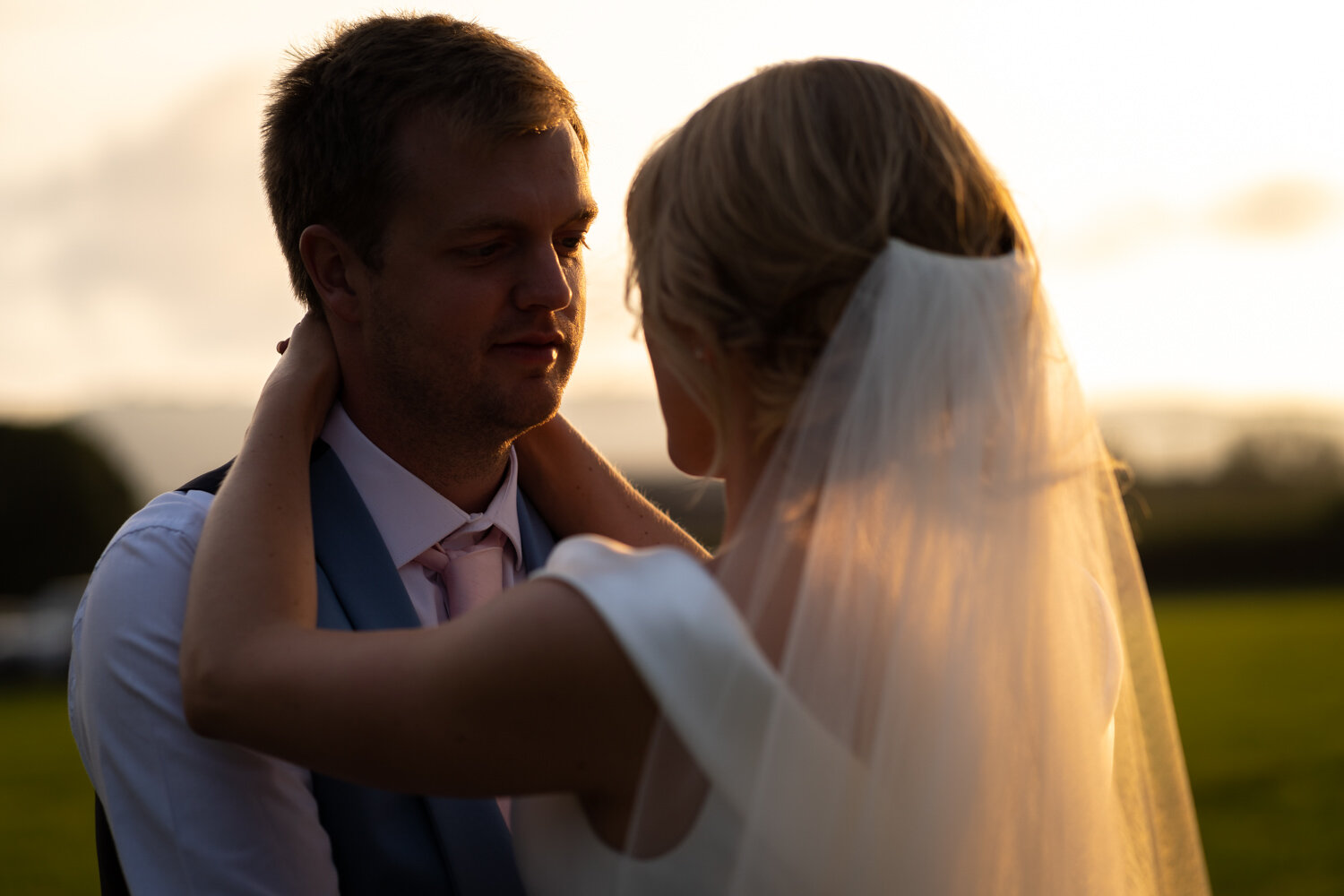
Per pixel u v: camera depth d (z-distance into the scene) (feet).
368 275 5.71
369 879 5.03
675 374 4.07
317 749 3.86
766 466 4.07
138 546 5.31
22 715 59.00
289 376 5.65
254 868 4.90
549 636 3.61
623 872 3.72
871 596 3.84
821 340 3.91
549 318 5.73
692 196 3.96
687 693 3.53
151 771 5.04
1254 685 54.65
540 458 6.69
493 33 5.79
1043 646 4.04
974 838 3.82
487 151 5.49
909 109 4.05
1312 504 119.96
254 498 4.77
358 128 5.60
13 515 110.42
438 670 3.69
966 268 3.94
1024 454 4.03
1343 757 38.45
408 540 5.92
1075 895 3.99
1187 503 121.08
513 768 3.73
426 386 5.72
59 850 31.53
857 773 3.72
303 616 4.39
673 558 3.80
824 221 3.85
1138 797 4.62
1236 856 28.07
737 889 3.56
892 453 3.85
